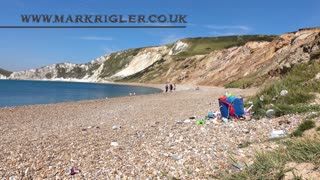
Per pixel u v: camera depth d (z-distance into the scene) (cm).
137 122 2005
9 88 10806
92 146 1253
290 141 984
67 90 9969
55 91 9188
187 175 859
